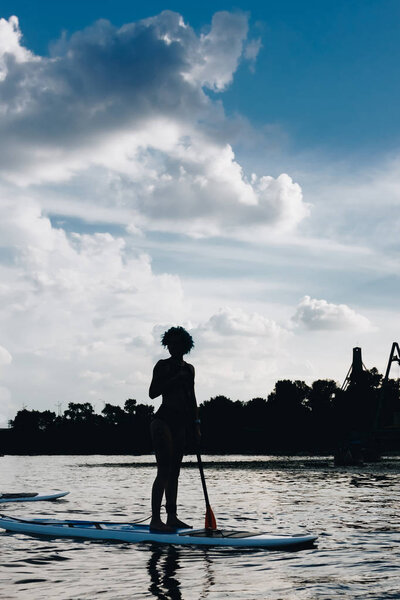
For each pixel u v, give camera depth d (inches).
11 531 297.4
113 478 1040.2
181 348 292.4
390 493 598.9
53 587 180.9
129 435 6038.4
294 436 4131.4
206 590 176.1
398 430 1861.5
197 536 263.0
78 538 277.0
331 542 265.4
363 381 2384.4
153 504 282.5
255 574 197.9
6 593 173.2
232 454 3540.8
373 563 215.0
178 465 293.9
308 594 169.5
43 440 6122.1
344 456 1545.3
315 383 5305.1
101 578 193.5
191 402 294.5
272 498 540.4
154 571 203.9
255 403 5698.8
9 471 1440.7
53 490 690.8
